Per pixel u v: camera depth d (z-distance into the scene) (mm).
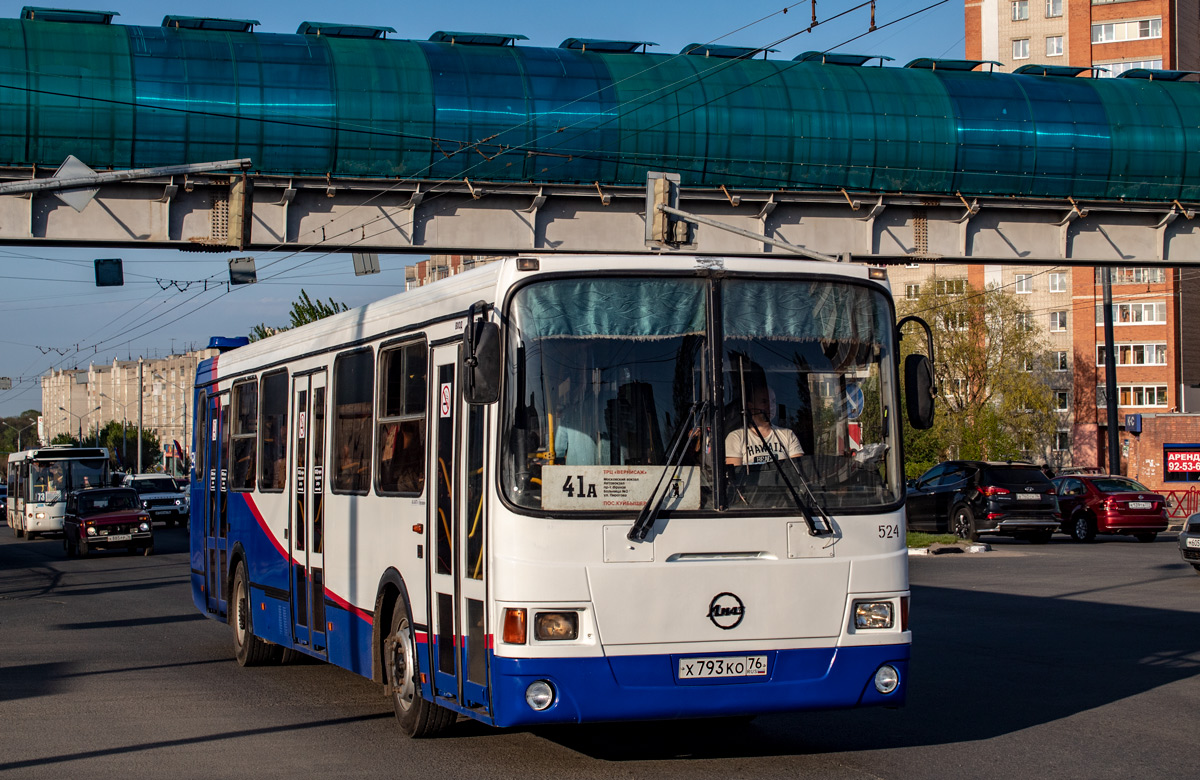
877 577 7375
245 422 12898
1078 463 78250
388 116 27719
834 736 8586
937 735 8570
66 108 25844
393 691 8797
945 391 67938
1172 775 7293
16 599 21141
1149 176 31984
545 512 6918
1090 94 32094
